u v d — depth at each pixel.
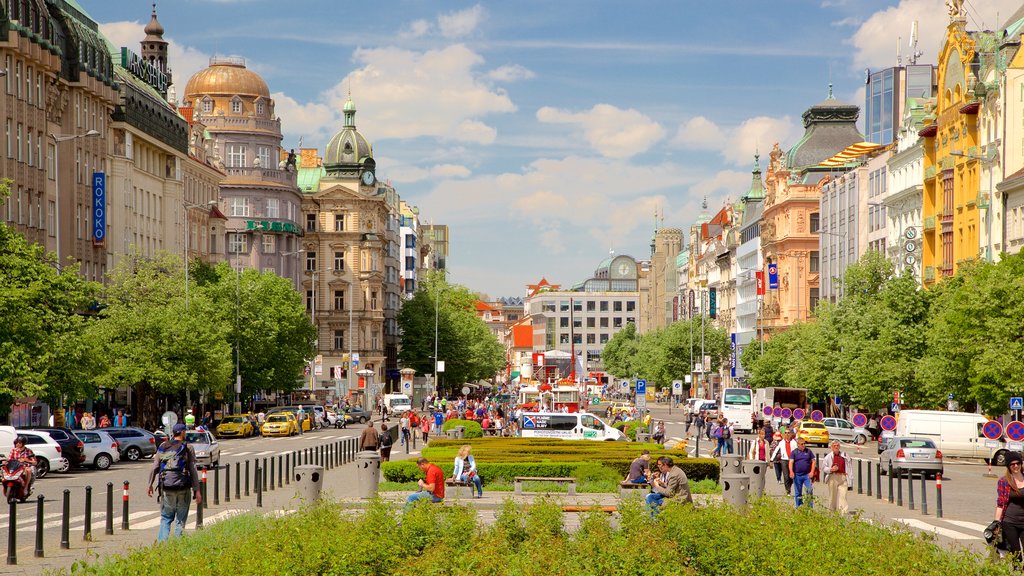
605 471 47.94
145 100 113.69
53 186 91.19
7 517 37.75
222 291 108.38
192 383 83.81
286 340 116.06
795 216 166.75
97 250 100.19
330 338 189.75
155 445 70.50
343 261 190.88
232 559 19.00
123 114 107.38
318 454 59.56
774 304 171.62
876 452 80.81
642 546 20.97
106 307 85.00
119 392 100.44
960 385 73.56
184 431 29.75
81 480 54.12
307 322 119.94
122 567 18.28
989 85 96.62
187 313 87.88
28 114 86.50
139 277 90.44
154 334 83.69
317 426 118.69
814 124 174.12
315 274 189.00
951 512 41.66
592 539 21.75
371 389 156.25
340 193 190.62
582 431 72.56
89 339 62.31
